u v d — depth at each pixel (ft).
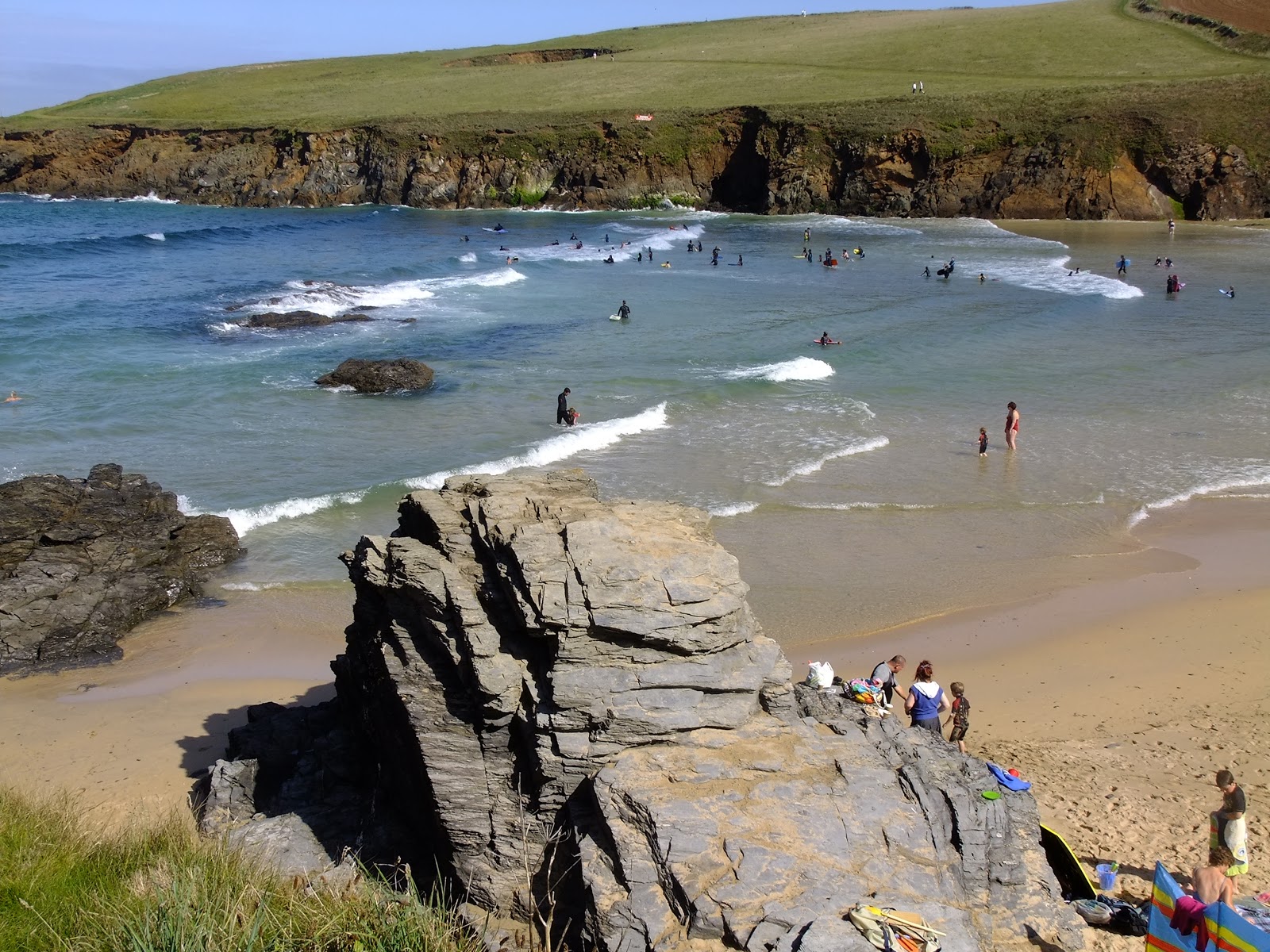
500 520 33.27
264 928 24.03
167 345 122.42
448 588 31.19
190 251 206.18
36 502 63.77
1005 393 106.83
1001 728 47.14
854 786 28.40
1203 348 124.06
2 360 111.65
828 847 26.35
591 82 369.71
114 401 99.66
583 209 298.56
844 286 171.53
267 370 112.88
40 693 52.26
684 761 28.84
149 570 63.16
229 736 44.65
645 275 184.03
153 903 24.81
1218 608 59.57
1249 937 25.67
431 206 305.73
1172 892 27.20
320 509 74.90
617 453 86.94
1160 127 256.32
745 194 296.10
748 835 26.43
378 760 36.09
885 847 26.68
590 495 37.42
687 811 26.89
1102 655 54.44
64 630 56.85
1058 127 263.29
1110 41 340.59
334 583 65.05
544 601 29.58
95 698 51.83
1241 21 336.49
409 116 320.29
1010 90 288.10
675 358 120.88
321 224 262.26
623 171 298.97
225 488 78.48
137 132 331.16
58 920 24.98
